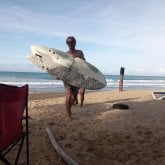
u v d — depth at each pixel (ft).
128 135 18.89
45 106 30.42
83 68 22.97
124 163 14.42
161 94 47.80
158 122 22.84
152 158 15.11
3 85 10.09
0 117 9.71
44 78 185.57
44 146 16.52
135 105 32.04
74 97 23.08
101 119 23.67
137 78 307.99
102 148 16.46
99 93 50.93
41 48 22.76
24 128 20.15
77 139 17.99
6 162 10.39
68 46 24.29
